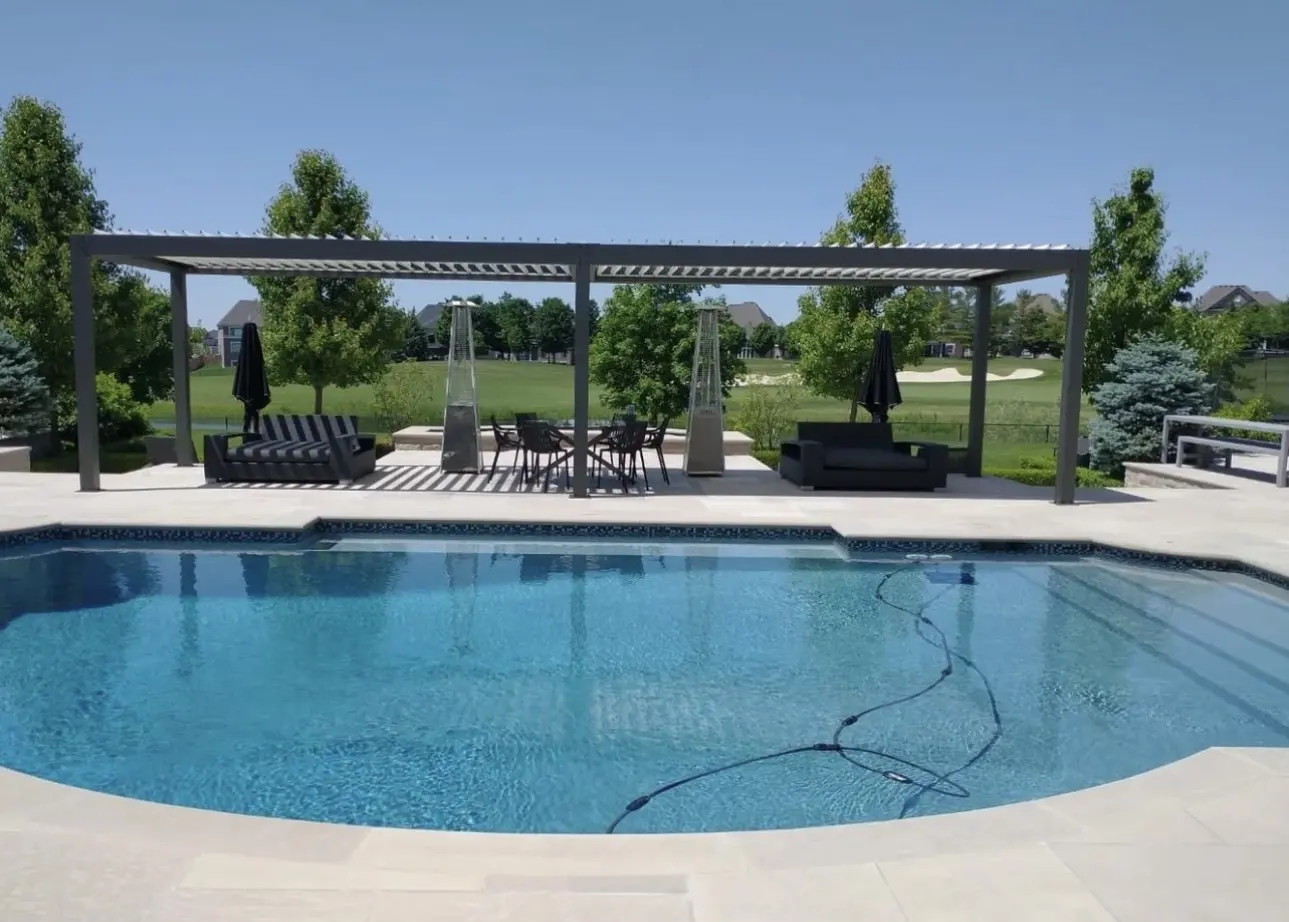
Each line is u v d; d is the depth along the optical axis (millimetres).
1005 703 5266
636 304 23984
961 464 13492
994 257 9883
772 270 12172
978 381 12688
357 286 16516
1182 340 16016
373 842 3012
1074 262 10023
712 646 6184
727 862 2912
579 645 6160
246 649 5977
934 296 16516
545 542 9000
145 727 4766
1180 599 7391
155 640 6129
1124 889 2752
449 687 5387
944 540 8586
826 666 5832
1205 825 3186
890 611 7004
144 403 20656
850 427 12359
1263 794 3445
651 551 8766
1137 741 4781
